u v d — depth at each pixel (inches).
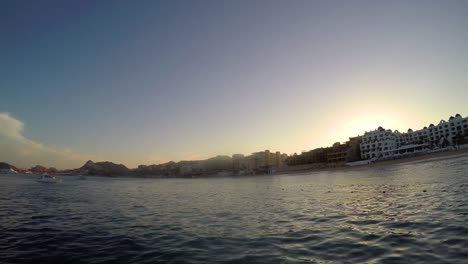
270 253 542.0
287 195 1772.9
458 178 1551.4
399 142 5723.4
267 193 2063.2
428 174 2092.8
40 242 675.4
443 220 687.1
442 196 1040.2
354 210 987.3
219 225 860.0
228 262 499.5
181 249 593.0
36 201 1732.3
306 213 1013.8
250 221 909.8
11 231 808.9
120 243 657.0
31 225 903.1
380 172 3270.2
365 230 679.7
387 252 498.9
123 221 972.6
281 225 819.4
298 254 526.0
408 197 1131.9
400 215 810.8
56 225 901.8
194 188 3494.1
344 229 712.4
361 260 470.0
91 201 1766.7
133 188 3727.9
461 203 863.1
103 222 955.3
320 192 1787.6
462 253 458.0
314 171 5728.3
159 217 1057.5
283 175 6279.5
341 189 1846.7
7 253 586.6
